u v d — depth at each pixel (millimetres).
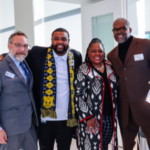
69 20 4309
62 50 2139
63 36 2121
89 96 2020
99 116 1982
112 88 2037
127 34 2172
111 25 3221
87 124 1955
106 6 3166
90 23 3414
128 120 2145
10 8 5754
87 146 1975
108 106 2027
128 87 2088
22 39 1859
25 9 3934
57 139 2256
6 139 1781
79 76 2049
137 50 2104
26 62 2154
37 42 4141
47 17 4562
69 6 4281
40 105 2195
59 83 2174
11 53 1866
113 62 2236
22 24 4004
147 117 2045
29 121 1916
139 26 3211
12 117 1798
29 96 1948
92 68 2066
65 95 2176
